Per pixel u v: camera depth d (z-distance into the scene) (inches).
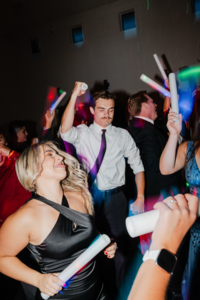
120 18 293.6
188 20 265.4
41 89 354.3
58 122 343.3
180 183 95.6
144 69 290.5
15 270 47.5
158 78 285.6
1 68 343.6
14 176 96.1
